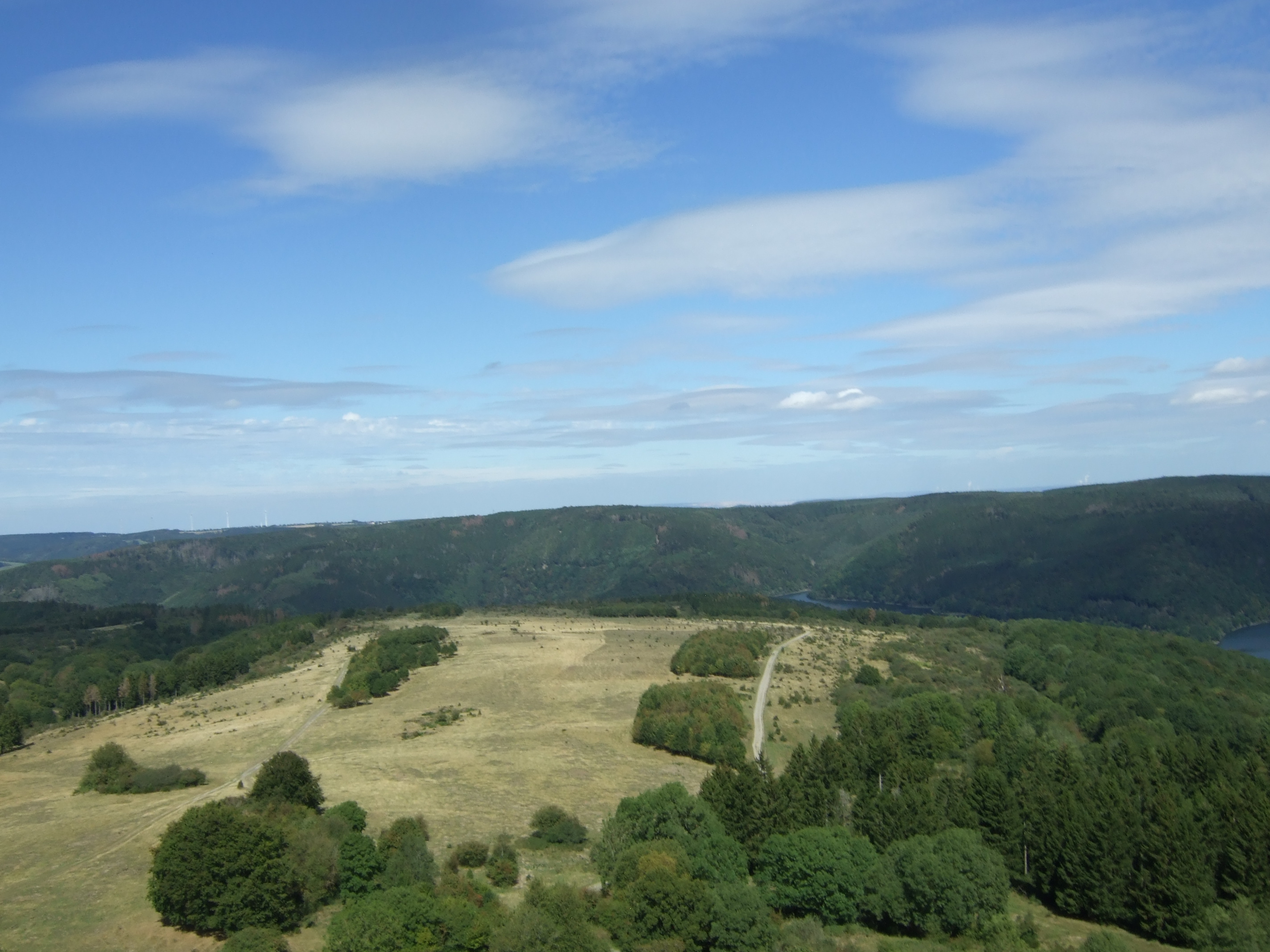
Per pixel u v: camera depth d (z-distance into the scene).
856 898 74.75
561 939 61.72
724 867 76.50
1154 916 76.44
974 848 75.38
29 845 80.62
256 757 116.81
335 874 70.44
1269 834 80.75
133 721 149.88
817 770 97.69
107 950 61.22
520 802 98.44
